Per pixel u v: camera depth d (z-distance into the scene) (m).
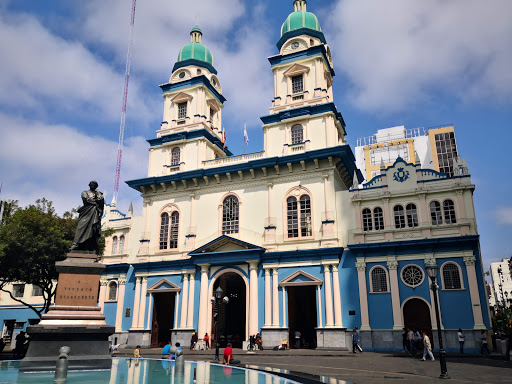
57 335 14.77
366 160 60.44
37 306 43.50
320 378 13.63
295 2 41.56
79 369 14.56
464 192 29.14
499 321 47.00
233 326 38.78
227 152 44.56
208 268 34.22
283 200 33.88
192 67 42.31
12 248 27.95
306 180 33.69
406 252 29.31
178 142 39.69
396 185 31.02
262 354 27.06
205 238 35.81
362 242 30.72
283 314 30.84
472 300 26.89
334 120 35.84
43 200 32.41
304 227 32.75
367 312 28.98
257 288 32.12
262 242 33.50
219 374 14.32
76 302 15.85
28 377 12.57
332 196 32.53
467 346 26.30
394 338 27.92
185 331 33.28
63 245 29.36
